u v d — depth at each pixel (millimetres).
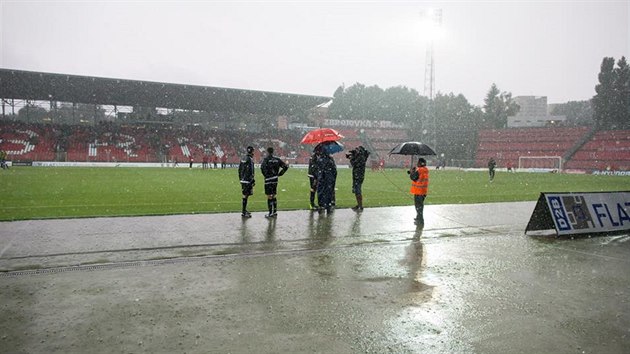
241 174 10906
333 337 3953
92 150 56125
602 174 50281
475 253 7430
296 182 25406
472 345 3846
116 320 4273
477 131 79750
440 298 5066
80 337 3879
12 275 5758
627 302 4992
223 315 4438
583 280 5855
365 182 27125
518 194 19562
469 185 25750
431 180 31062
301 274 5973
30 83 48406
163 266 6293
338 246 7812
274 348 3709
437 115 100750
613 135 63594
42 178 25438
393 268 6359
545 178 36812
